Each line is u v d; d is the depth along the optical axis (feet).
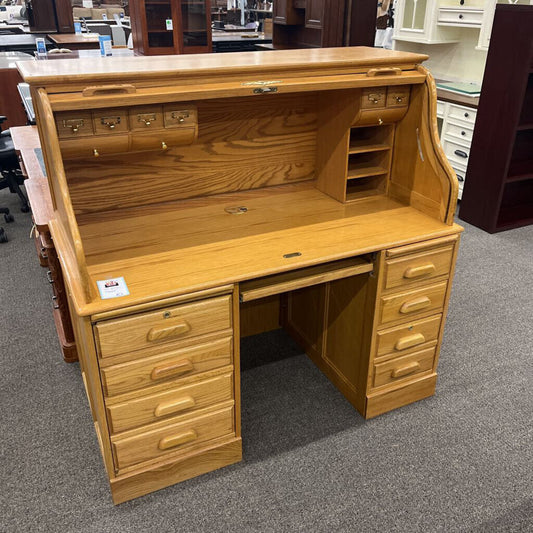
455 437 7.73
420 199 7.68
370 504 6.67
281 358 9.46
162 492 6.80
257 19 38.34
